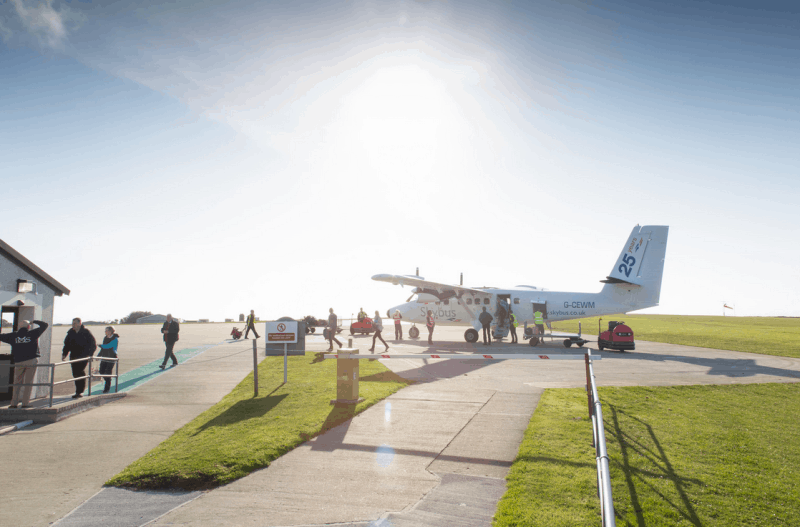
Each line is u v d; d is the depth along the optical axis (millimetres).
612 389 11203
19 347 8789
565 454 6336
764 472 5992
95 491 5387
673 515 4668
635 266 22828
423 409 8945
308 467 5977
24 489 5457
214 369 14492
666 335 34875
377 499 5016
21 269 10141
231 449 6492
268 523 4480
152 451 6719
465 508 4785
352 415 8453
